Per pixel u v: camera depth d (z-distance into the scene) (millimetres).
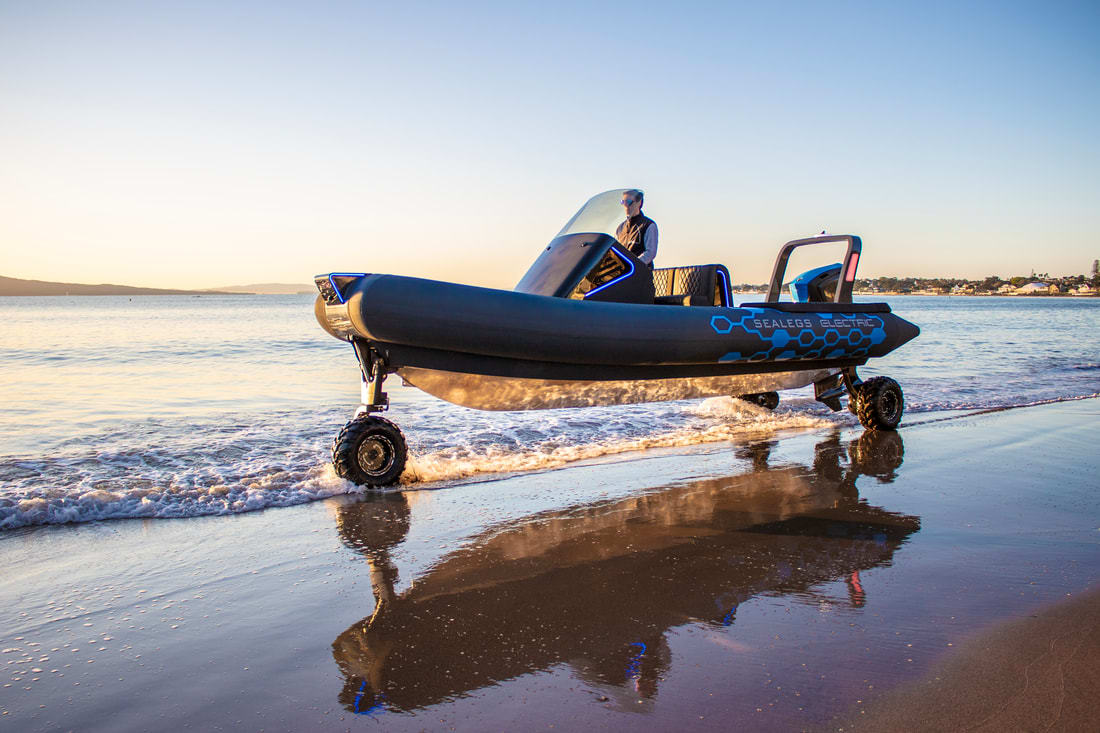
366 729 2072
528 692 2285
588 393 5922
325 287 5082
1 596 3100
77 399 9750
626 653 2557
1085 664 2426
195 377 12578
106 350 18266
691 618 2859
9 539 3883
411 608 2977
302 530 4059
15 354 17094
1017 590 3117
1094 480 5148
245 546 3779
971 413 8312
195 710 2180
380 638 2695
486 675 2404
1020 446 6387
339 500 4707
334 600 3066
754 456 6105
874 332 7027
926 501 4621
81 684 2344
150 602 3041
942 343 20750
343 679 2381
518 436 6879
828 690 2268
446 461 5770
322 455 5953
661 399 6375
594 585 3227
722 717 2115
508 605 3002
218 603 3031
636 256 6105
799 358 6586
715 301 6602
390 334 4777
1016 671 2379
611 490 4965
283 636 2713
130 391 10648
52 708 2191
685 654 2541
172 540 3871
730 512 4414
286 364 14922
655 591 3148
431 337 4871
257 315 55406
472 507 4543
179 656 2547
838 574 3342
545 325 5195
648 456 6105
